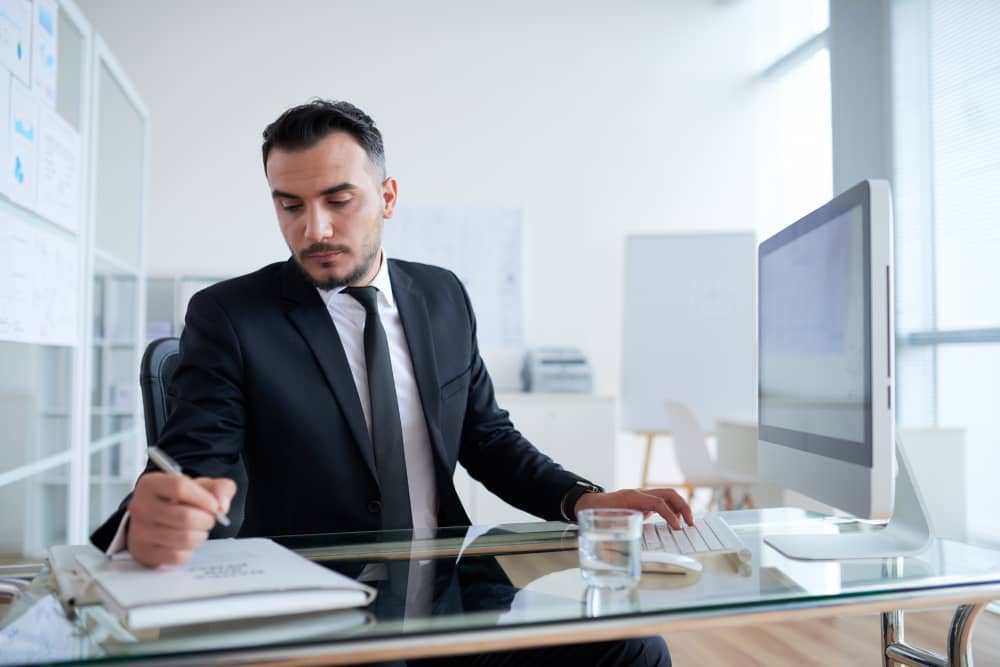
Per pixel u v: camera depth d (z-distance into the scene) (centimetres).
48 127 232
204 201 438
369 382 126
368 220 117
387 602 76
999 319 335
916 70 378
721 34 491
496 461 138
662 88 486
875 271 96
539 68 475
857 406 99
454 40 468
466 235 463
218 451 110
